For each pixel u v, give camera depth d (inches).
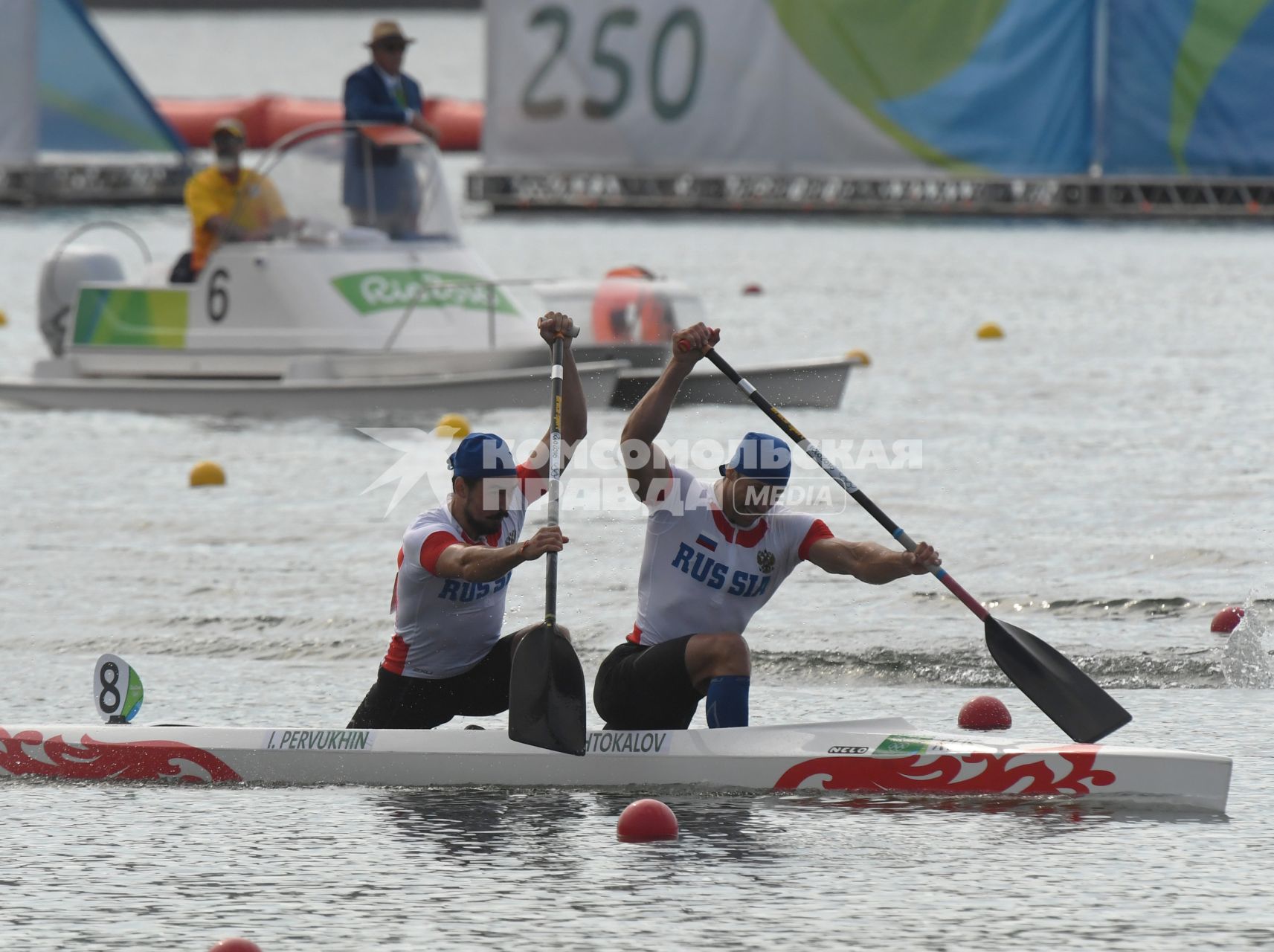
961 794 932.6
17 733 1005.2
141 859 839.1
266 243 2290.8
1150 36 4938.5
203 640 1306.6
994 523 1619.1
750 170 5147.6
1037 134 5009.8
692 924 743.7
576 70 5231.3
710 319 3238.2
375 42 2299.5
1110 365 2659.9
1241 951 712.4
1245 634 1224.8
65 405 2351.1
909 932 733.9
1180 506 1681.8
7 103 5231.3
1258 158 4953.3
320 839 868.6
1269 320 3184.1
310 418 2233.0
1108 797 917.2
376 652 1279.5
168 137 5221.5
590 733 957.2
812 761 937.5
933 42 4997.5
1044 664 971.9
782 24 5059.1
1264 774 962.1
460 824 892.6
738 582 959.0
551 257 4261.8
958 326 3149.6
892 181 5359.3
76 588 1448.1
